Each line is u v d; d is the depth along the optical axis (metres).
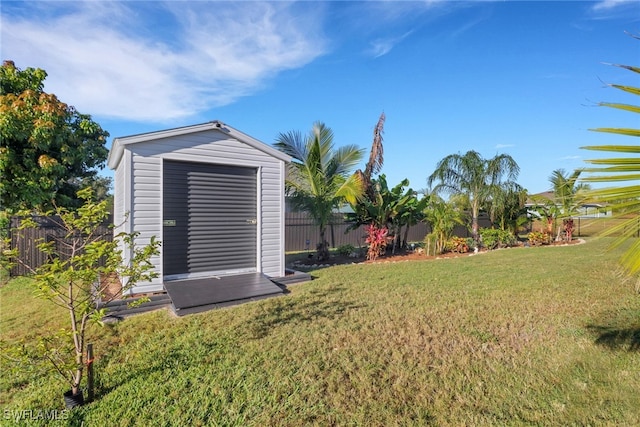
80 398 2.69
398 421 2.45
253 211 6.77
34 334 4.18
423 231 16.03
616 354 3.41
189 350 3.59
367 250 11.23
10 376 3.13
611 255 9.99
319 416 2.51
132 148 5.51
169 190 5.93
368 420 2.47
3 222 7.79
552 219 14.87
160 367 3.23
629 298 5.30
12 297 6.11
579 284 6.29
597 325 4.17
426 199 11.87
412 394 2.78
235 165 6.52
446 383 2.93
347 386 2.89
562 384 2.90
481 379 3.00
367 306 5.07
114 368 3.22
